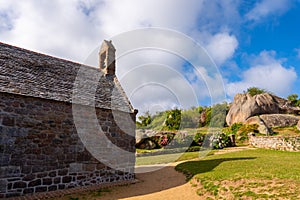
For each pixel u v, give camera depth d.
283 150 16.91
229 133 25.48
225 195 6.50
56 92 8.81
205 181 8.08
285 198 5.46
